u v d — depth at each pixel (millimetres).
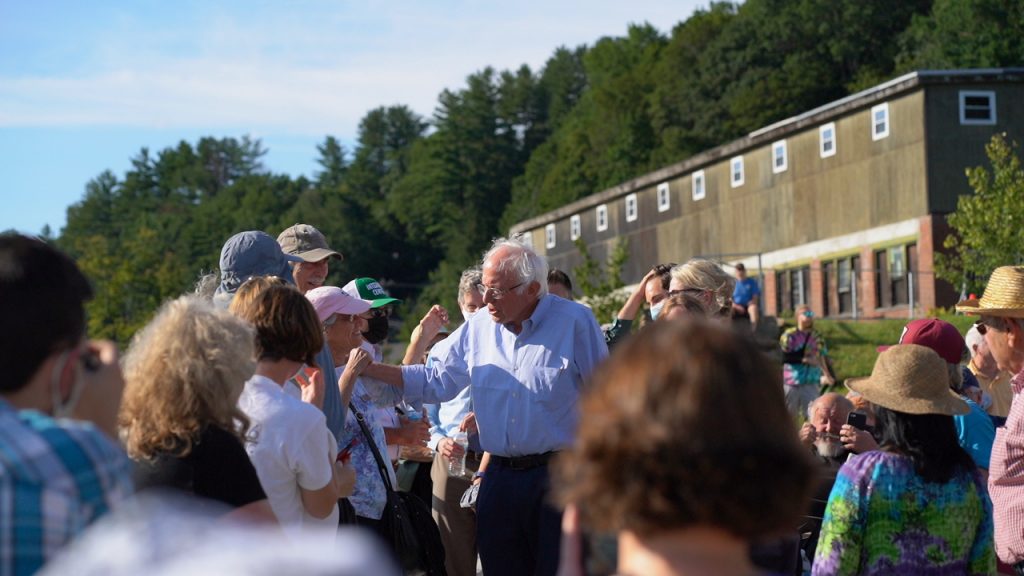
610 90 90375
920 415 3801
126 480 2154
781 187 40188
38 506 1954
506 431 5359
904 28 69500
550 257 58812
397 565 4965
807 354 14508
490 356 5477
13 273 2254
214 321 3391
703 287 5797
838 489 3830
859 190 36344
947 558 3760
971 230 27547
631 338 1802
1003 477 4418
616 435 1673
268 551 1185
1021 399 4387
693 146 76438
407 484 7012
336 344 5332
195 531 1255
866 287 35844
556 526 5215
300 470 3809
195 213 121312
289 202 117938
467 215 104500
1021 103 33781
